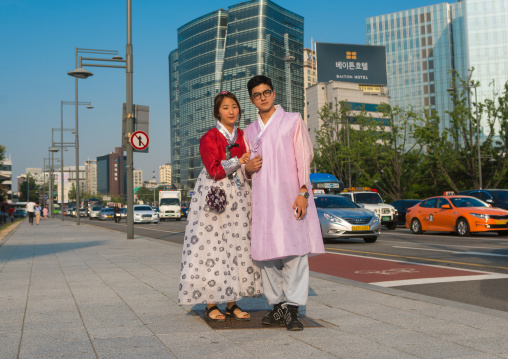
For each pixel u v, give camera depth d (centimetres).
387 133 4325
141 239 1708
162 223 3809
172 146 16162
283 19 13012
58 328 397
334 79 9256
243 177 412
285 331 381
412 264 873
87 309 475
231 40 13212
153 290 589
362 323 408
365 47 9431
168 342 350
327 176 2941
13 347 340
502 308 503
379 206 2172
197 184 416
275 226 380
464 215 1598
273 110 405
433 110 3872
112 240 1659
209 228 402
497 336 363
